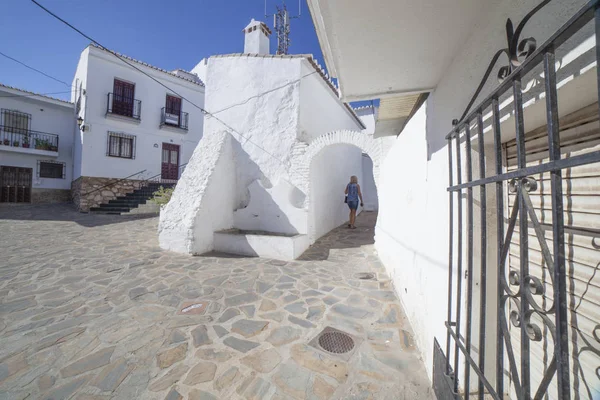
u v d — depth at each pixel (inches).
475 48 56.4
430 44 63.9
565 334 27.4
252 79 283.0
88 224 339.9
